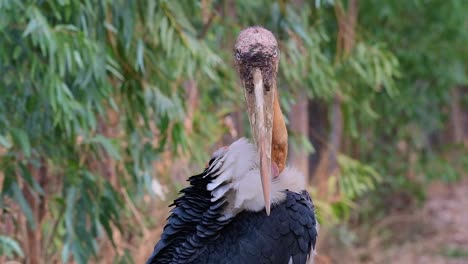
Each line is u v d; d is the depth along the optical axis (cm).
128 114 934
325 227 1509
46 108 841
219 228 591
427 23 1816
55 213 985
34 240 983
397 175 2106
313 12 1128
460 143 2303
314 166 1717
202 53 913
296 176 633
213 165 611
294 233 600
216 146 1194
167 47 883
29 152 824
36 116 845
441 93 1945
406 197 2177
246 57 584
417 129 2052
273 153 642
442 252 1920
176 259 596
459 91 2495
